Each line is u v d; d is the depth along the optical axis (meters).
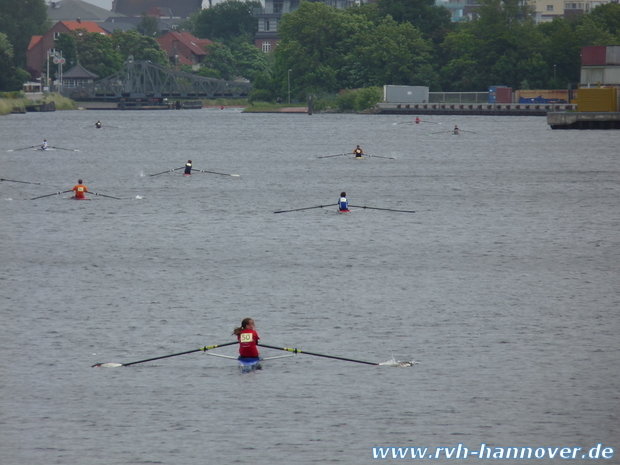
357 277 148.38
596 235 187.12
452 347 111.75
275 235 186.75
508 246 175.25
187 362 106.94
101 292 138.12
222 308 129.25
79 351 110.38
